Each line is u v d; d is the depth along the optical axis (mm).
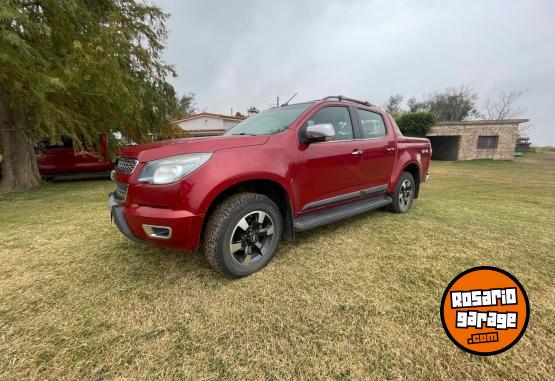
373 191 3615
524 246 2922
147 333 1654
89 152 7848
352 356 1465
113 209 2225
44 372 1381
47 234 3418
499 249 2840
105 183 8086
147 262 2588
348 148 3115
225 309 1875
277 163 2406
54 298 2023
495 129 19906
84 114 7695
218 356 1477
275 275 2326
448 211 4465
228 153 2160
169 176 1962
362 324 1711
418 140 4566
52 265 2557
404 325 1698
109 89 6660
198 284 2195
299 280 2244
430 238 3172
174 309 1883
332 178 2957
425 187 7660
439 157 22109
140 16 9297
